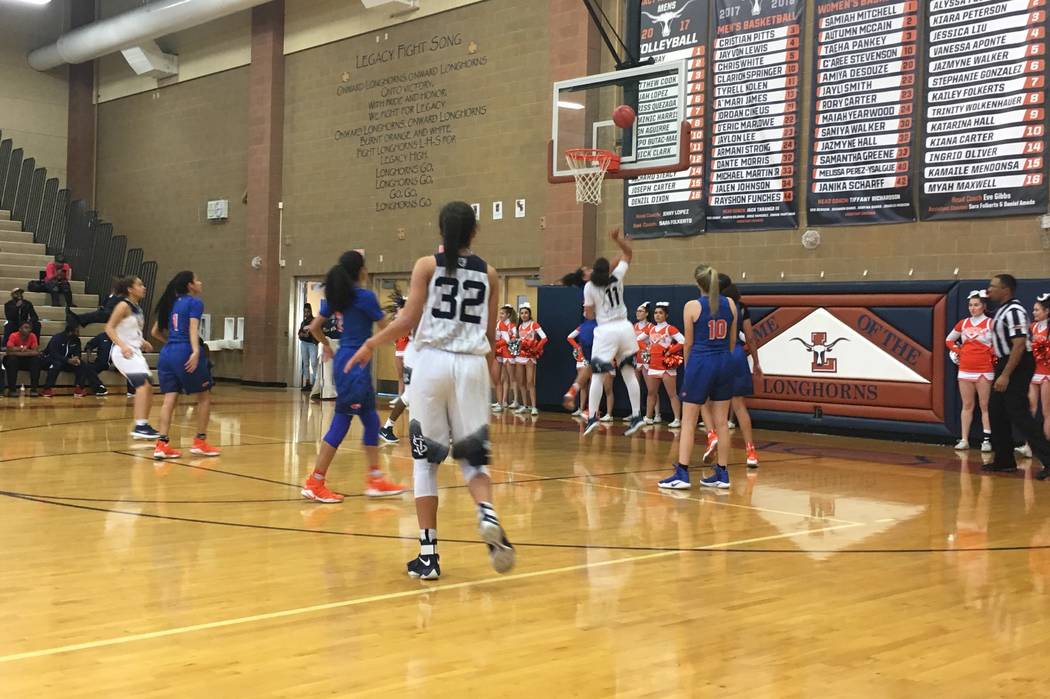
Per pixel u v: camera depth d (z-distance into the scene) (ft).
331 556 16.21
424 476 14.78
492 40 51.72
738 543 17.95
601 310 33.55
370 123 58.03
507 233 51.11
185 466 26.68
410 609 13.12
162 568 15.19
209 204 67.36
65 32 74.69
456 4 53.36
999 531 19.40
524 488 24.02
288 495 22.24
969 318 33.94
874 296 36.96
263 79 63.36
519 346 47.37
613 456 30.68
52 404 47.16
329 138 60.44
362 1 56.80
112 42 67.72
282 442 32.81
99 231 65.77
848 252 39.11
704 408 28.50
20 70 74.79
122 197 74.64
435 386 14.19
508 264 51.13
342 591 13.99
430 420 14.38
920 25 36.83
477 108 52.49
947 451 33.60
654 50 45.09
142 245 73.26
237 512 20.10
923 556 17.03
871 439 37.14
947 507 22.22
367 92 58.18
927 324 35.58
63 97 76.89
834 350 38.04
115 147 75.20
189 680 10.17
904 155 37.40
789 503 22.54
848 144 38.96
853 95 38.73
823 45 39.58
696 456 31.07
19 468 25.81
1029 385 27.55
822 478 26.76
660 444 34.06
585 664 10.95
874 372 36.94
